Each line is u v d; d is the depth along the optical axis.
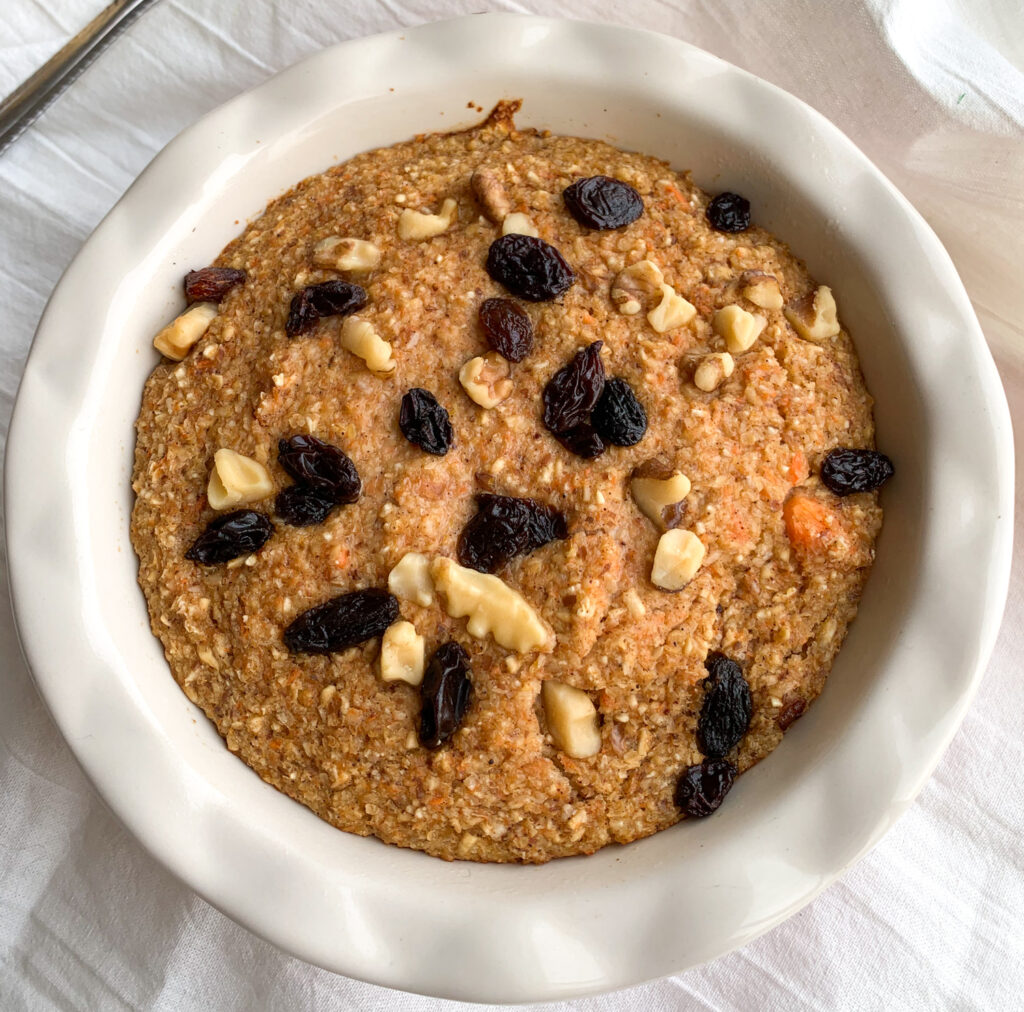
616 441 0.19
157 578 0.20
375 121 0.21
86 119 0.24
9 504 0.19
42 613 0.19
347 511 0.19
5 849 0.23
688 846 0.19
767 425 0.19
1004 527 0.19
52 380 0.19
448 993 0.18
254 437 0.19
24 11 0.24
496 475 0.19
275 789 0.20
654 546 0.19
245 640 0.19
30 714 0.23
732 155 0.21
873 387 0.20
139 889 0.23
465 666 0.18
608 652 0.19
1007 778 0.23
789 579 0.19
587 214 0.20
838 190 0.20
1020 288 0.24
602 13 0.24
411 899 0.18
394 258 0.20
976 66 0.23
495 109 0.21
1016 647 0.24
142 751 0.19
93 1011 0.23
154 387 0.20
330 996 0.23
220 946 0.23
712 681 0.19
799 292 0.21
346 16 0.24
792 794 0.19
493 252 0.19
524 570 0.19
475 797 0.19
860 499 0.20
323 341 0.19
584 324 0.19
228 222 0.21
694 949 0.18
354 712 0.19
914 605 0.19
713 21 0.24
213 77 0.24
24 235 0.24
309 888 0.18
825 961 0.23
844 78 0.24
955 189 0.24
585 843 0.19
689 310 0.20
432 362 0.19
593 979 0.18
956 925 0.23
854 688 0.19
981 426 0.19
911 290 0.20
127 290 0.20
